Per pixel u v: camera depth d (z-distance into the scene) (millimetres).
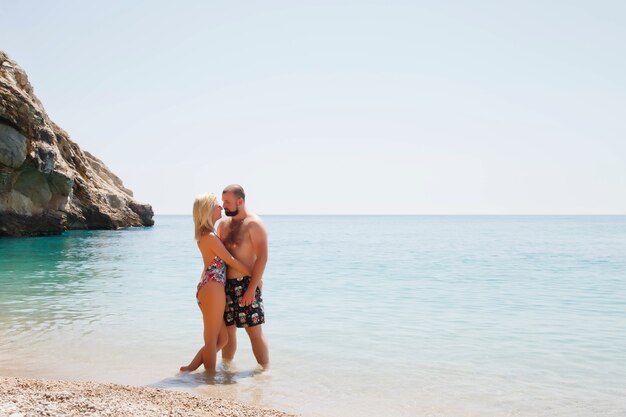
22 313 9820
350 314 10062
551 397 5414
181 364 6520
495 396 5441
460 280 15984
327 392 5516
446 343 7738
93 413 3861
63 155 42719
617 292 13375
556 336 8219
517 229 89250
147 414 3984
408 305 11156
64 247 27922
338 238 51781
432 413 4949
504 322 9336
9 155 30266
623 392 5590
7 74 34156
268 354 6703
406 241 44906
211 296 6273
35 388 4723
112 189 53375
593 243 40781
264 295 12664
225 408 4531
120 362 6559
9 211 34125
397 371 6270
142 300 11422
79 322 8977
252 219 6602
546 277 16812
